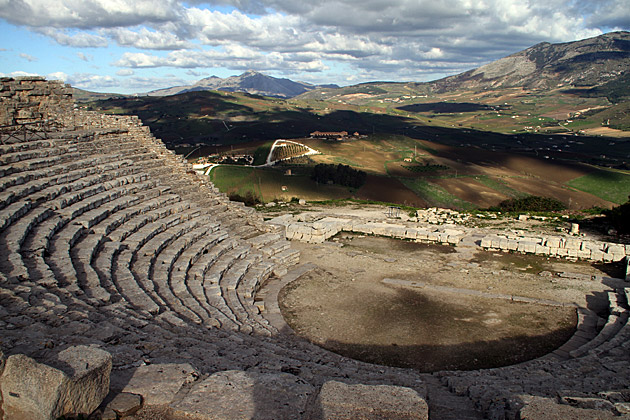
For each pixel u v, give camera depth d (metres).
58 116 29.69
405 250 30.00
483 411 8.59
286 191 88.12
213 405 6.64
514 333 18.00
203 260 21.19
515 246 29.34
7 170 18.89
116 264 16.23
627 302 19.27
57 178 20.25
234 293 19.69
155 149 30.34
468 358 15.99
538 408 6.68
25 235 14.81
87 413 6.38
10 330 8.73
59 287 12.21
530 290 22.72
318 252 29.47
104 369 6.63
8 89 27.75
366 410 6.23
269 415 6.41
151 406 6.75
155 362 8.38
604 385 11.02
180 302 15.25
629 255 26.58
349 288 23.05
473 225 36.81
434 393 10.64
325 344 16.94
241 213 29.44
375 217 39.16
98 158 24.58
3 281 11.30
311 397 6.94
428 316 19.66
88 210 19.59
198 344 10.80
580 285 23.34
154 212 22.47
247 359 10.23
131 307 12.66
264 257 25.33
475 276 24.83
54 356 6.64
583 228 35.12
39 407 5.90
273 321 18.81
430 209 44.62
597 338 16.80
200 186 29.64
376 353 16.30
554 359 15.75
